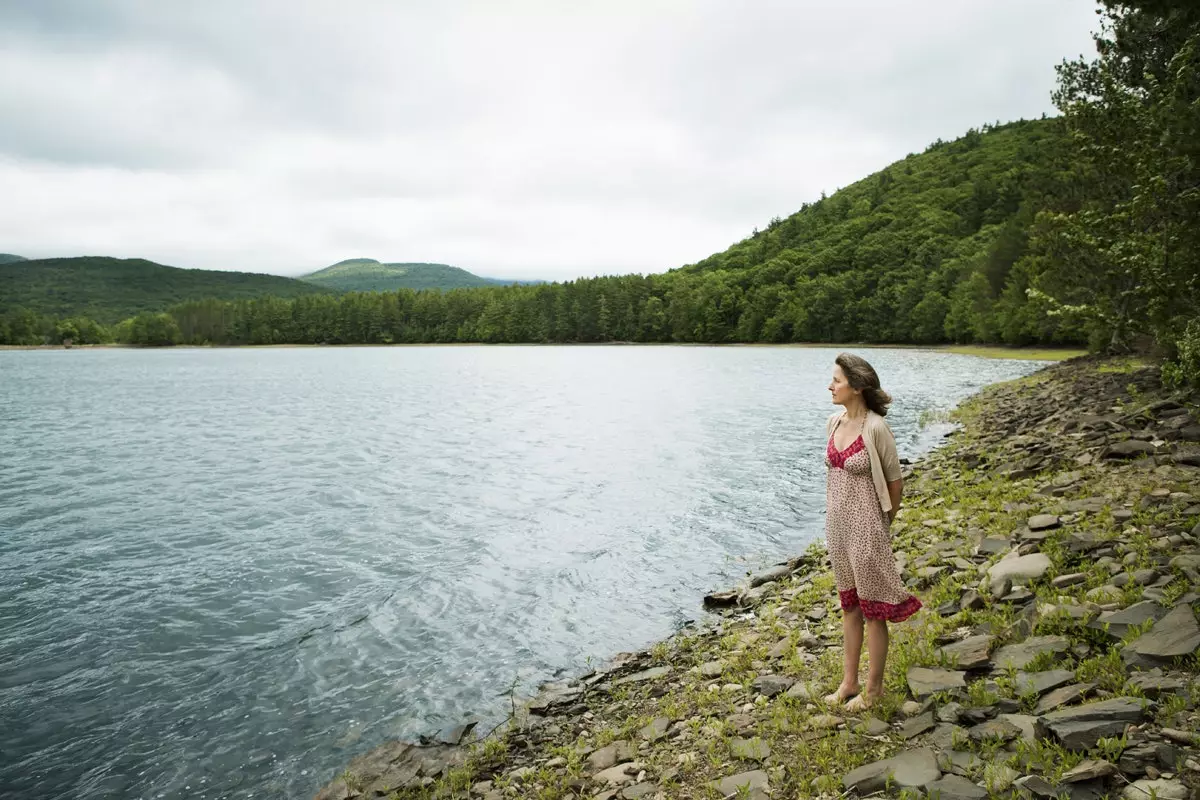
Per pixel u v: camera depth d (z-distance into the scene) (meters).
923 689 4.89
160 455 22.70
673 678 6.79
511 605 9.37
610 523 13.19
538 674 7.42
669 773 4.80
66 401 43.94
